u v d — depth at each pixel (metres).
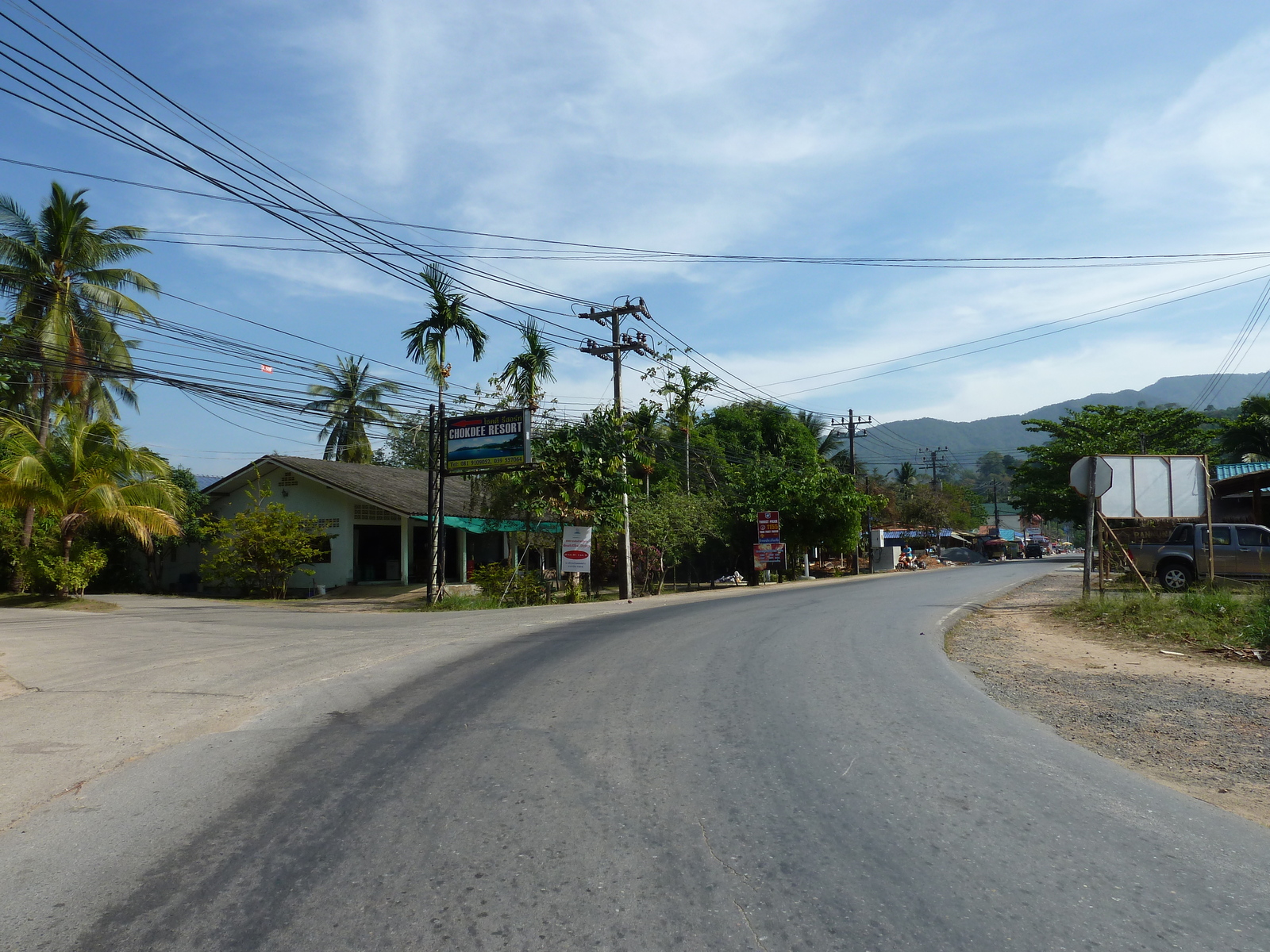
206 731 6.65
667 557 28.52
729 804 4.59
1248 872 3.72
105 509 22.42
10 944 3.18
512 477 22.50
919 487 78.94
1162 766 5.39
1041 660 9.75
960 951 3.01
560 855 3.91
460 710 7.19
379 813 4.56
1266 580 17.23
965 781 4.98
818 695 7.48
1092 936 3.12
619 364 24.39
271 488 28.45
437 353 24.59
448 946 3.09
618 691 7.81
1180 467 15.84
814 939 3.10
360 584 27.34
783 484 33.31
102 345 28.66
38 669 9.60
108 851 4.13
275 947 3.11
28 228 26.70
